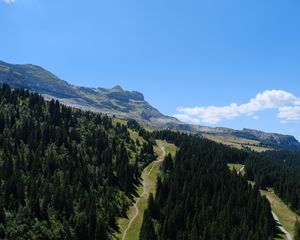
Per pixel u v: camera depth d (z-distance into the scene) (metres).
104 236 143.00
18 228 129.00
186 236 149.50
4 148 180.88
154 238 149.75
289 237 169.25
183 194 181.12
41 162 178.00
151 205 169.25
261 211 174.50
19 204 140.50
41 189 153.75
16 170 156.88
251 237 145.88
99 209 159.75
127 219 166.00
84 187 171.88
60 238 136.12
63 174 172.75
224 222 157.38
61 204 149.12
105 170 193.62
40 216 140.00
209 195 187.62
